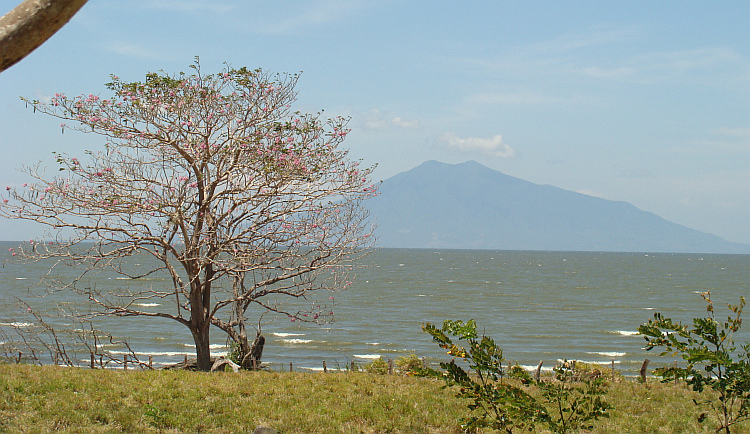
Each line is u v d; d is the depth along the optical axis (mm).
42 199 19625
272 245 21984
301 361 44062
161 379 18203
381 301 86938
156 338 51312
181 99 20625
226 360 22641
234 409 15414
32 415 13469
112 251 20672
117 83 20359
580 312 78875
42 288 85062
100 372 18797
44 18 3371
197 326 22734
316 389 18266
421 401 17125
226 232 21609
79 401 14742
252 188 21344
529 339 56750
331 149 22375
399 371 26625
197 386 17484
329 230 22297
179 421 14109
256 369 24219
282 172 20656
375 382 20266
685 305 88625
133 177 20750
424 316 71125
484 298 95188
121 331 54000
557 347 52469
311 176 21703
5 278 102812
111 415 13984
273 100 21688
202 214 21188
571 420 9906
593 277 158750
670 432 14281
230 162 21797
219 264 21234
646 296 103438
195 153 20875
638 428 14672
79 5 3480
